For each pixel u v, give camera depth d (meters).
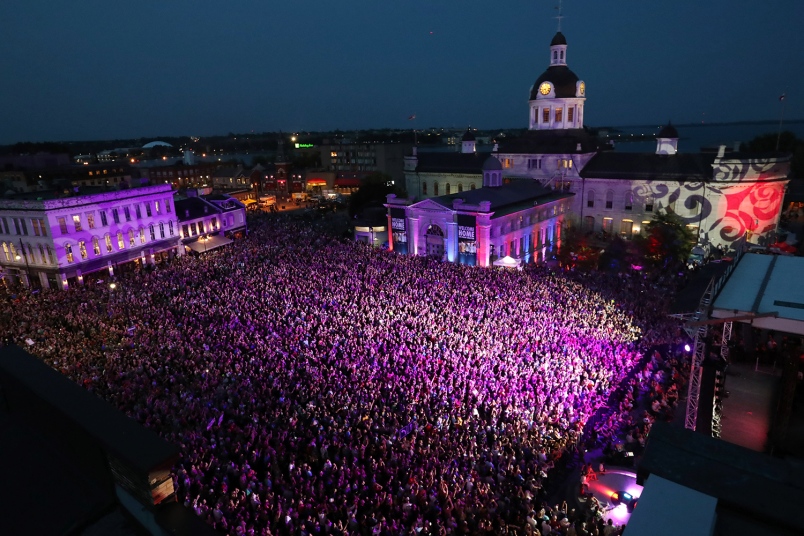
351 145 167.50
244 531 20.80
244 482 24.20
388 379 34.50
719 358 22.03
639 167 80.75
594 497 24.77
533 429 29.33
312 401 31.83
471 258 72.12
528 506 23.59
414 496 23.75
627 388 35.66
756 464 6.98
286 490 23.97
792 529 6.10
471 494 24.39
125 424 6.89
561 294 51.62
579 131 90.50
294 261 68.12
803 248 68.19
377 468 26.08
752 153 73.25
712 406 21.72
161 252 76.56
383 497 23.72
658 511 6.44
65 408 7.30
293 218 115.88
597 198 84.81
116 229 69.50
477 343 39.91
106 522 6.52
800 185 92.56
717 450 7.26
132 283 59.31
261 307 49.19
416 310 47.53
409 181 110.25
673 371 36.22
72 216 63.97
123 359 37.84
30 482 7.00
